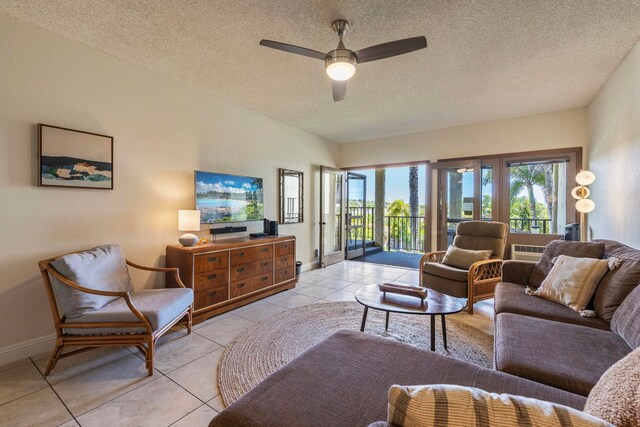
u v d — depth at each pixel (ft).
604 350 4.70
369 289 8.66
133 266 8.50
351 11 6.70
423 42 6.35
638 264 5.77
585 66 9.33
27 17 7.04
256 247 11.57
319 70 9.71
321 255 18.04
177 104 10.57
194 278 9.32
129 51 8.60
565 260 7.39
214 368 6.83
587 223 12.98
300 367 4.21
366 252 23.25
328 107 13.21
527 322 5.81
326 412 3.31
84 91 8.26
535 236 14.30
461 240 12.76
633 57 8.22
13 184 7.13
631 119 8.39
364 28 7.32
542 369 4.20
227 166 12.46
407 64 9.17
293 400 3.51
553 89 11.14
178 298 7.82
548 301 7.02
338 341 5.01
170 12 6.84
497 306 7.10
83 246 8.30
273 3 6.49
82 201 8.29
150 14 6.92
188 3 6.53
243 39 7.93
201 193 11.19
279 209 15.25
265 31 7.54
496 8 6.60
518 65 9.26
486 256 11.19
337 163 20.11
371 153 18.98
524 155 14.38
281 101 12.53
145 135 9.68
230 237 12.66
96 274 7.22
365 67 9.36
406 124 15.79
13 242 7.16
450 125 15.93
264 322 9.48
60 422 5.13
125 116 9.16
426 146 17.03
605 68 9.46
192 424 5.13
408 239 25.16
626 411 2.32
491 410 2.08
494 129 15.11
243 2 6.47
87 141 8.28
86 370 6.74
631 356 2.87
